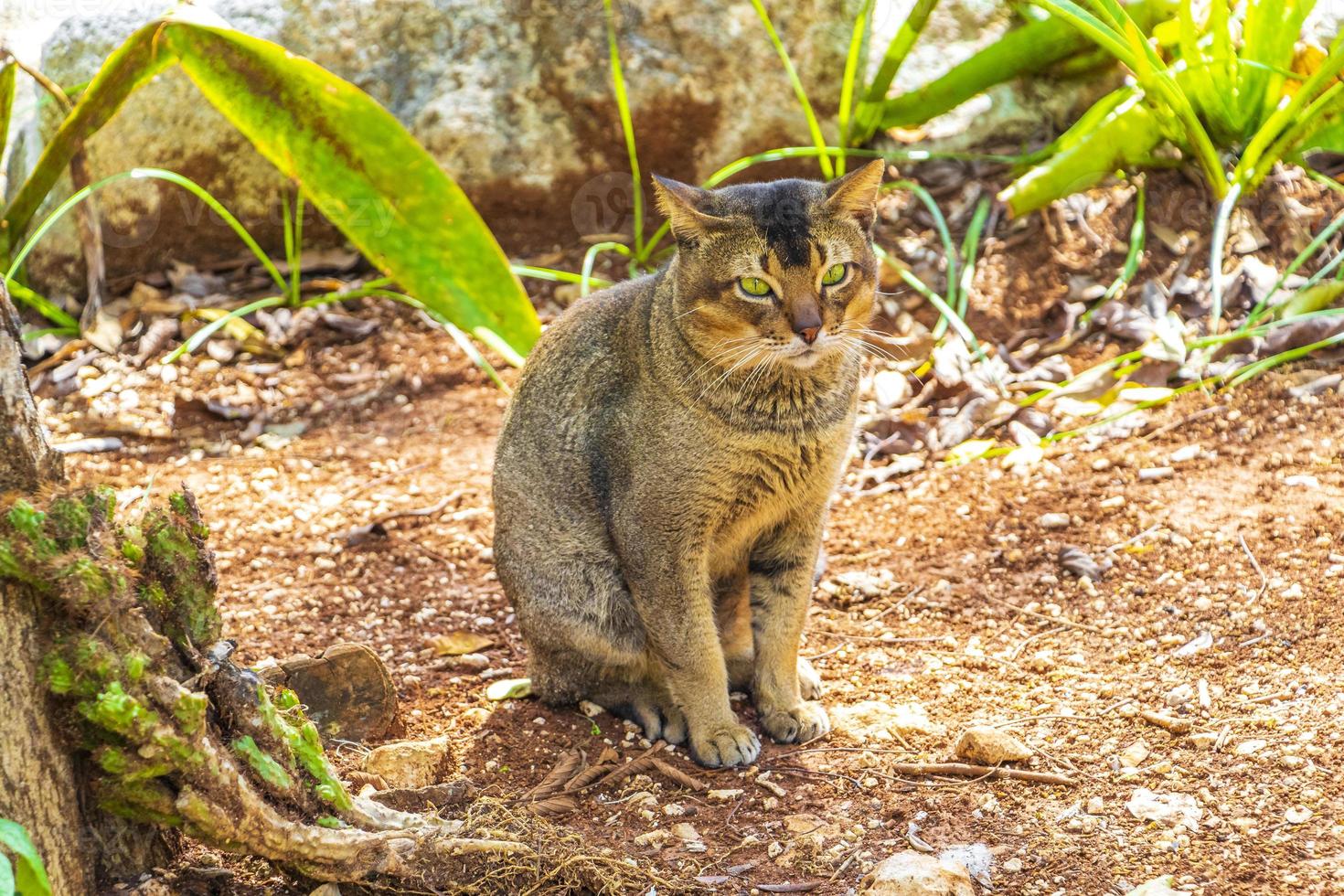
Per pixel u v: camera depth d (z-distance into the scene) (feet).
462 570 14.79
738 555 11.62
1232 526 13.69
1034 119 21.20
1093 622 12.64
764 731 11.43
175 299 20.77
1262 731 10.30
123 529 7.81
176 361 19.62
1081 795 9.79
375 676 11.00
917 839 9.42
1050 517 14.46
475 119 20.98
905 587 13.76
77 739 7.21
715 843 9.63
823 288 10.47
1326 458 14.60
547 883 8.81
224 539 15.44
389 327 20.33
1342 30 18.71
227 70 14.52
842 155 19.99
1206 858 8.86
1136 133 19.31
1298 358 16.43
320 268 21.42
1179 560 13.33
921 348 18.03
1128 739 10.50
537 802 10.21
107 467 17.29
